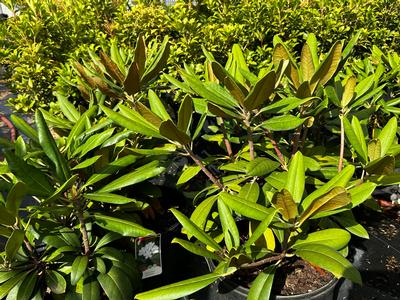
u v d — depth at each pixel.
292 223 1.33
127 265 1.63
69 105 2.10
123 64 2.26
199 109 1.86
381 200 2.66
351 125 1.60
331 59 1.47
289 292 1.56
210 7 4.05
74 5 4.23
